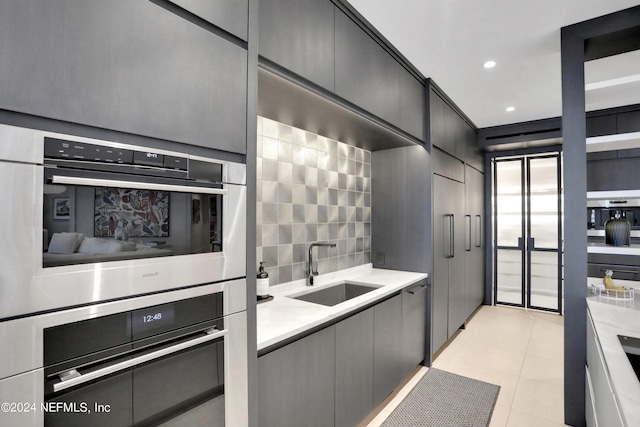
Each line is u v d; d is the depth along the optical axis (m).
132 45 0.92
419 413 2.29
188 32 1.06
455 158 3.72
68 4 0.80
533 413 2.29
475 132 4.53
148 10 0.96
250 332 1.26
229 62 1.19
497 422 2.20
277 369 1.46
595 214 3.73
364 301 2.05
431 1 1.91
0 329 0.71
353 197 3.05
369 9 1.98
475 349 3.39
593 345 1.77
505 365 3.03
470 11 2.01
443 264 3.28
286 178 2.35
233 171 1.21
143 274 0.96
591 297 2.18
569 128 2.19
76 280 0.83
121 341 0.91
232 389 1.20
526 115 4.01
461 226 3.89
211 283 1.14
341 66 1.87
